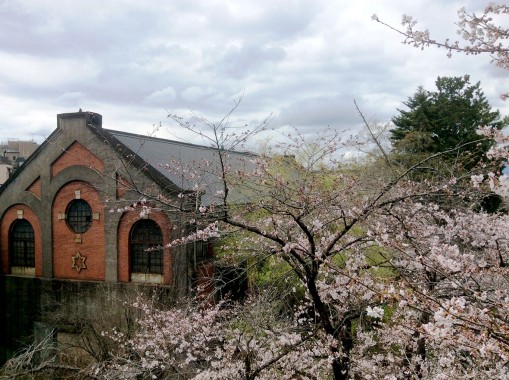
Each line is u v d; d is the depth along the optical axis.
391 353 8.50
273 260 12.23
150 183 17.00
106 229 18.73
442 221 9.98
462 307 4.31
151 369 11.38
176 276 17.06
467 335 4.14
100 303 18.48
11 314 20.70
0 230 21.30
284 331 9.64
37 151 20.33
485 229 8.77
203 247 17.59
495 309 5.34
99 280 19.02
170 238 17.25
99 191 18.88
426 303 4.55
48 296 19.81
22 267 21.08
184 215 9.11
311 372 9.01
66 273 19.78
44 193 20.19
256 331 9.59
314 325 9.24
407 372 7.50
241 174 8.65
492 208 16.67
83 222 19.72
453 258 6.11
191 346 11.37
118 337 13.89
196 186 9.11
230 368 9.41
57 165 20.00
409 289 4.75
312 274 7.81
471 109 29.98
